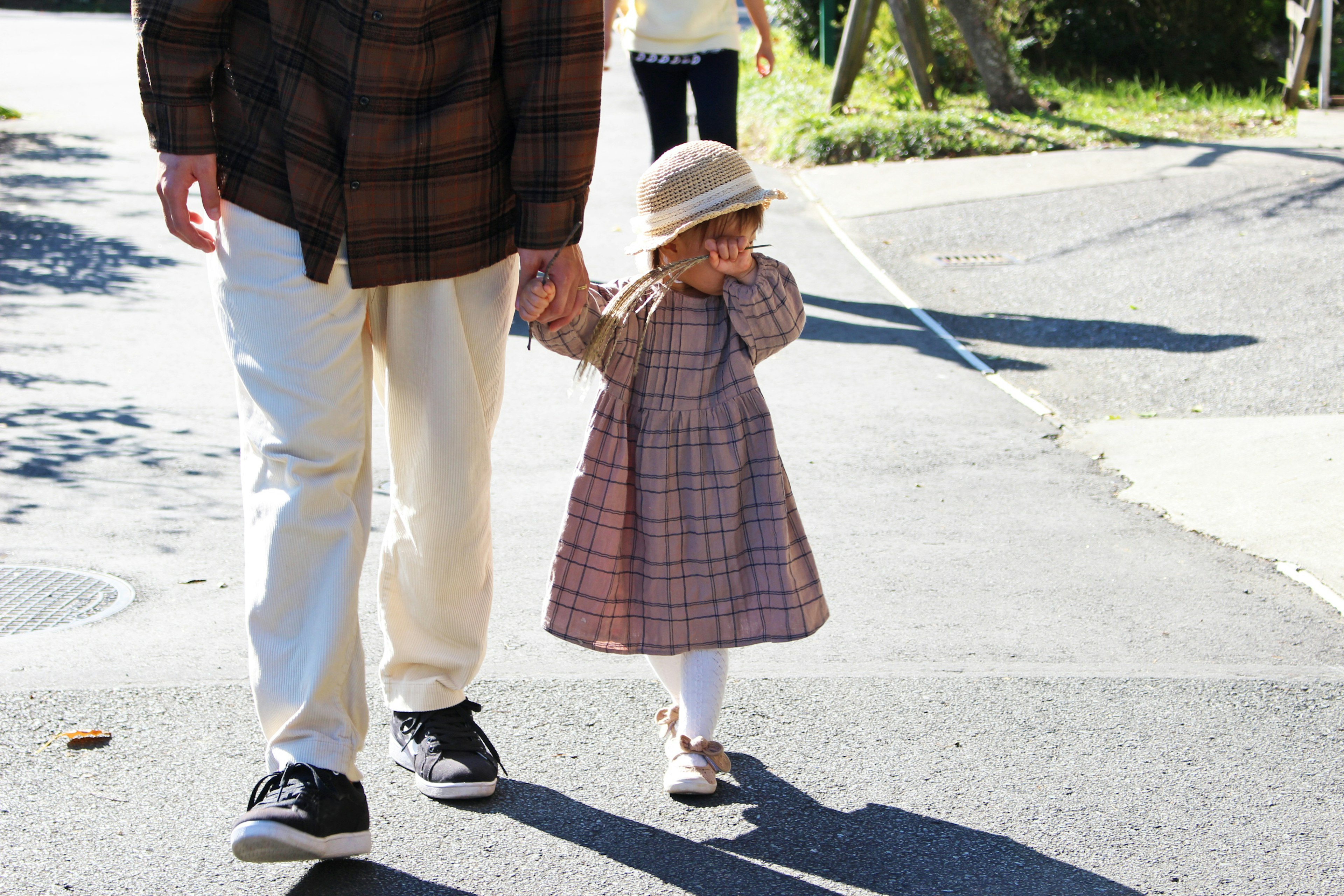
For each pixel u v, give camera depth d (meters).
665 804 2.81
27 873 2.47
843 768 2.97
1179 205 9.59
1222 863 2.59
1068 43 18.05
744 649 3.65
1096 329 7.22
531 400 6.14
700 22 7.25
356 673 2.54
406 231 2.49
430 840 2.64
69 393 5.98
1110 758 3.02
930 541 4.52
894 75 15.48
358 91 2.40
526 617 3.85
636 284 2.72
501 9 2.52
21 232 9.10
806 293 8.17
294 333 2.45
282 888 2.45
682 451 2.82
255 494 2.52
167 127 2.38
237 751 2.98
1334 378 6.11
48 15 31.52
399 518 2.72
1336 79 15.92
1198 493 4.93
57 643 3.58
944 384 6.45
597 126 2.59
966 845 2.65
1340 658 3.60
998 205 10.13
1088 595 4.05
